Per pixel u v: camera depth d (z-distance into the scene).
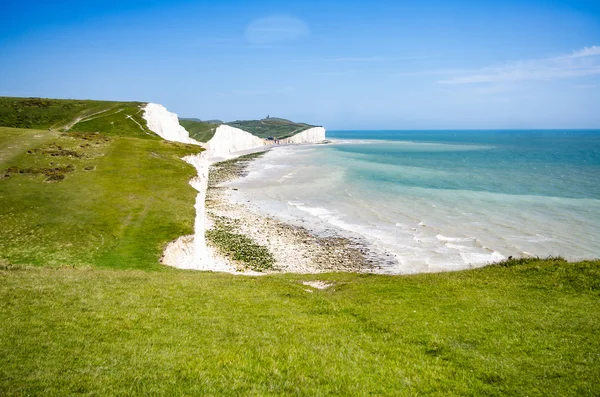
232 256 45.53
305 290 24.66
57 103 110.50
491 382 11.70
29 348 11.91
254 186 95.94
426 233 54.88
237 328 15.45
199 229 43.12
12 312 14.71
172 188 50.66
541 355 13.32
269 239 53.06
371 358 13.20
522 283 22.86
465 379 11.86
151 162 61.28
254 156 182.50
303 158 168.88
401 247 49.59
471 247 48.50
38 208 38.38
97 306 16.47
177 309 17.25
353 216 65.44
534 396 10.84
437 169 124.25
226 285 23.42
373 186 92.44
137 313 16.11
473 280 24.08
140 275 24.84
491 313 17.70
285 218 64.50
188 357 12.34
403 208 69.88
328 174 114.12
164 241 35.28
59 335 13.13
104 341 13.10
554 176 104.38
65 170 50.88
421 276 27.31
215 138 187.38
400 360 13.17
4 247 30.56
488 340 14.71
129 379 10.68
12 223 34.69
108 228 36.19
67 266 27.08
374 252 48.06
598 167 123.62
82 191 44.50
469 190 85.31
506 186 89.38
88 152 60.59
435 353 13.85
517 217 61.16
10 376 10.22
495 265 28.88
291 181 102.69
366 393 10.82
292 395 10.48
